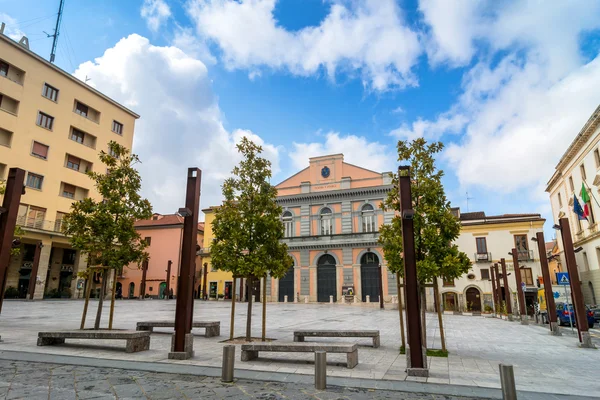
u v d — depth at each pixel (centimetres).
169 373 689
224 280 4731
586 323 1170
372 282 4019
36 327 1300
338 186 4469
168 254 5034
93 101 4050
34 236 3325
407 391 597
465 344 1187
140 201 1267
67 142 3734
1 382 602
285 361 827
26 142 3369
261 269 1055
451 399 561
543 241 1620
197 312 2381
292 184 4750
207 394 567
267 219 1102
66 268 3947
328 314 2359
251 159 1188
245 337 1181
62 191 3666
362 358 874
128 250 1202
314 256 4294
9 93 3272
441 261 974
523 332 1598
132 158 1305
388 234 1065
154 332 1265
